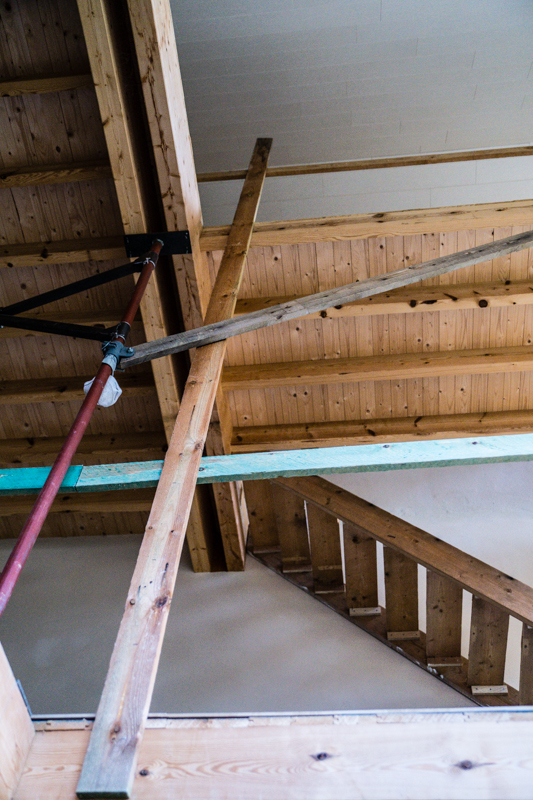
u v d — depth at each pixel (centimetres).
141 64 282
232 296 309
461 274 382
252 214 365
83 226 355
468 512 538
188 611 435
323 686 379
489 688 362
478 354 402
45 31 301
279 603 433
